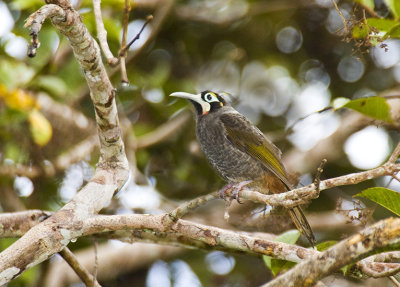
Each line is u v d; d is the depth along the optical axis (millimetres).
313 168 13609
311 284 5727
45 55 11172
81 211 6934
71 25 6180
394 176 6273
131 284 13453
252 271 12891
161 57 14508
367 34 7500
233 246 7246
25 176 11852
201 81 14391
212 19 14078
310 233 8312
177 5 13961
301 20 14406
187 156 13477
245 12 13945
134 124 13711
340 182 6340
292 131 12938
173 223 7000
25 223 7730
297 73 14414
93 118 13320
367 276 6855
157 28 12180
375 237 5410
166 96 13344
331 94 14219
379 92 13977
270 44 14508
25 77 11109
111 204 11414
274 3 14094
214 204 12836
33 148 11984
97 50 6664
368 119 13250
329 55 14391
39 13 5570
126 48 6473
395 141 12992
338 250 5605
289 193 6492
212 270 12875
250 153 10344
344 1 11883
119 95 13195
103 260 12352
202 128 10703
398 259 7520
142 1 13453
